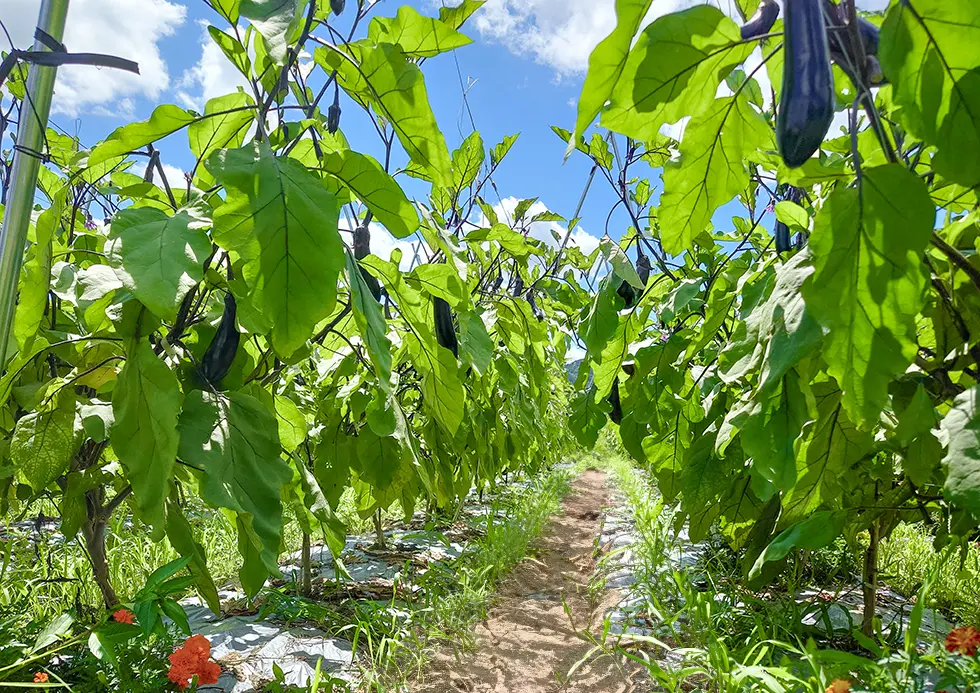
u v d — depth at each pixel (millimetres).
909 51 725
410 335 1538
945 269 1419
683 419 2678
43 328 1614
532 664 2682
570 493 7738
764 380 1250
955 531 1639
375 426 1858
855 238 802
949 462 1077
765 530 2420
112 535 2945
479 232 2383
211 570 3148
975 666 1545
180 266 1007
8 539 2736
